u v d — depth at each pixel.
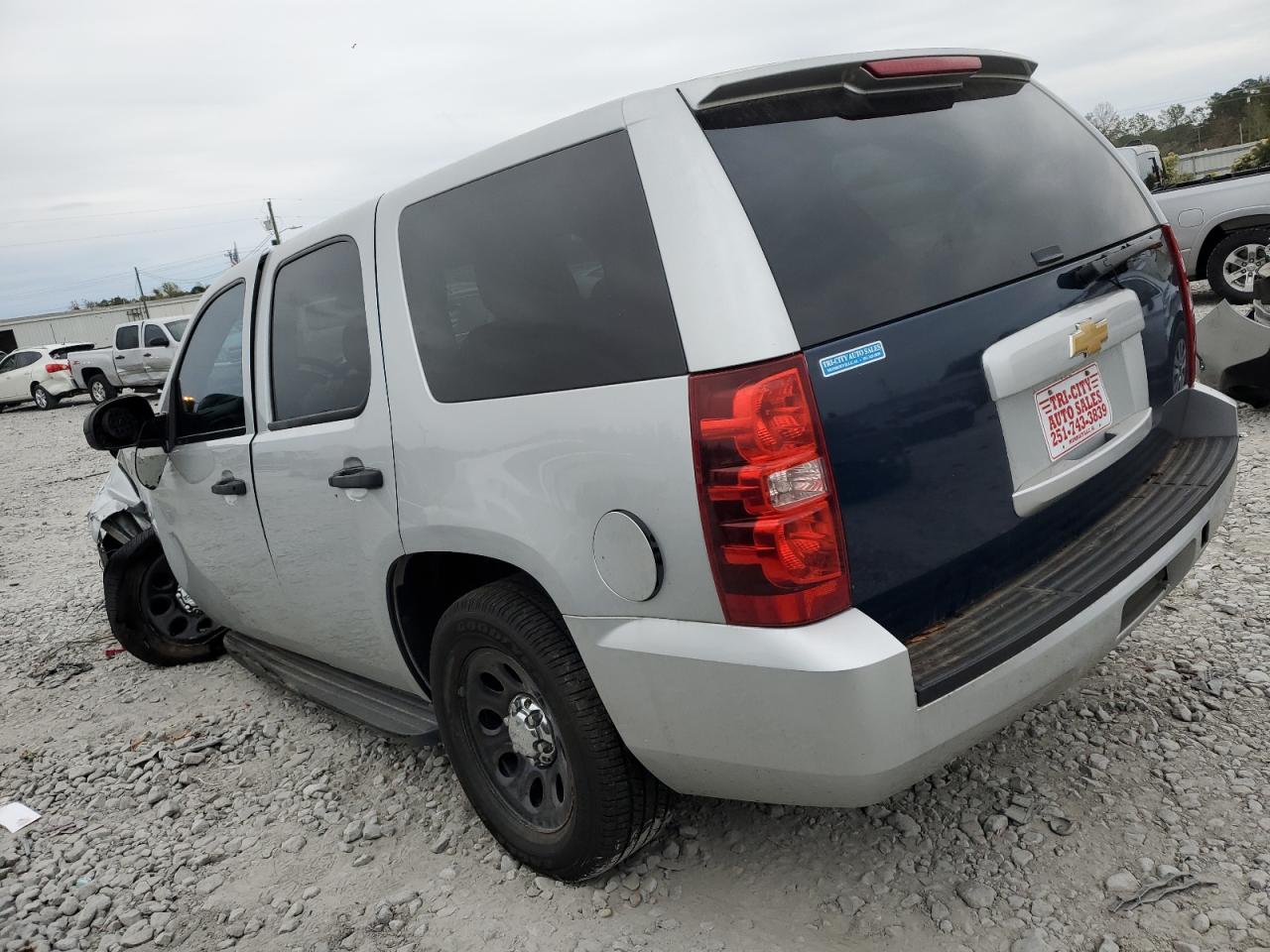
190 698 4.51
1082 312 2.32
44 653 5.54
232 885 2.93
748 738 1.99
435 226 2.60
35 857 3.29
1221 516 2.58
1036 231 2.32
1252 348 5.75
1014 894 2.29
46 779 3.88
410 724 3.05
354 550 2.95
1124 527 2.38
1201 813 2.47
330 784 3.45
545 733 2.52
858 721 1.83
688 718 2.07
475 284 2.45
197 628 4.98
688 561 1.97
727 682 1.96
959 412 2.05
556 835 2.54
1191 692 3.03
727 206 1.93
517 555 2.32
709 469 1.89
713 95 2.02
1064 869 2.35
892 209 2.10
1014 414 2.18
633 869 2.63
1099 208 2.55
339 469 2.91
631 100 2.13
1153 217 2.76
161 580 4.86
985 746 2.89
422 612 2.97
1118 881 2.26
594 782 2.34
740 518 1.86
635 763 2.34
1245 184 9.47
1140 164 14.20
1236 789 2.54
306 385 3.14
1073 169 2.55
